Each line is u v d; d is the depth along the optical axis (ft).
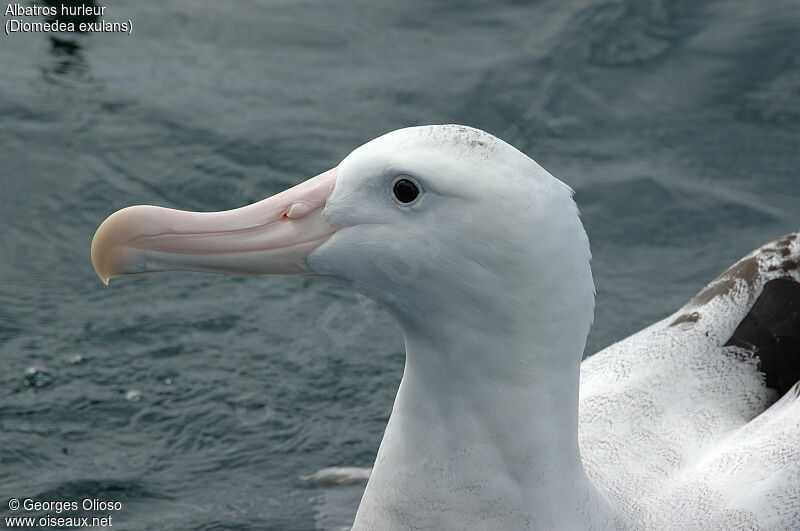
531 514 24.49
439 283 22.90
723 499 26.50
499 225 22.31
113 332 41.50
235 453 37.40
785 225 46.93
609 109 53.21
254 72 54.60
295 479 36.65
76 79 53.31
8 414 37.86
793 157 50.67
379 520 25.63
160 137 50.16
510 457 24.12
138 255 23.80
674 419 29.32
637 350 31.89
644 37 57.36
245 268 23.80
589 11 58.75
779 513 26.16
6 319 41.47
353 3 59.31
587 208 47.78
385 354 41.78
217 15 58.39
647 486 27.14
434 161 22.44
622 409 29.53
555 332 23.15
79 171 48.24
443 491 24.68
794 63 55.72
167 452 37.27
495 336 23.17
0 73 53.21
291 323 42.83
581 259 23.11
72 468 36.24
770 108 53.21
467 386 23.79
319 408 39.34
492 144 22.71
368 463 37.37
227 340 41.73
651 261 45.42
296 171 48.65
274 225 23.59
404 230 22.81
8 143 49.42
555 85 54.13
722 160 50.47
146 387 39.47
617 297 43.57
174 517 34.78
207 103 52.34
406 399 24.62
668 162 50.29
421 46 56.80
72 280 43.70
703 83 54.65
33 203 46.75
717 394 30.19
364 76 54.54
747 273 32.19
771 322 31.14
